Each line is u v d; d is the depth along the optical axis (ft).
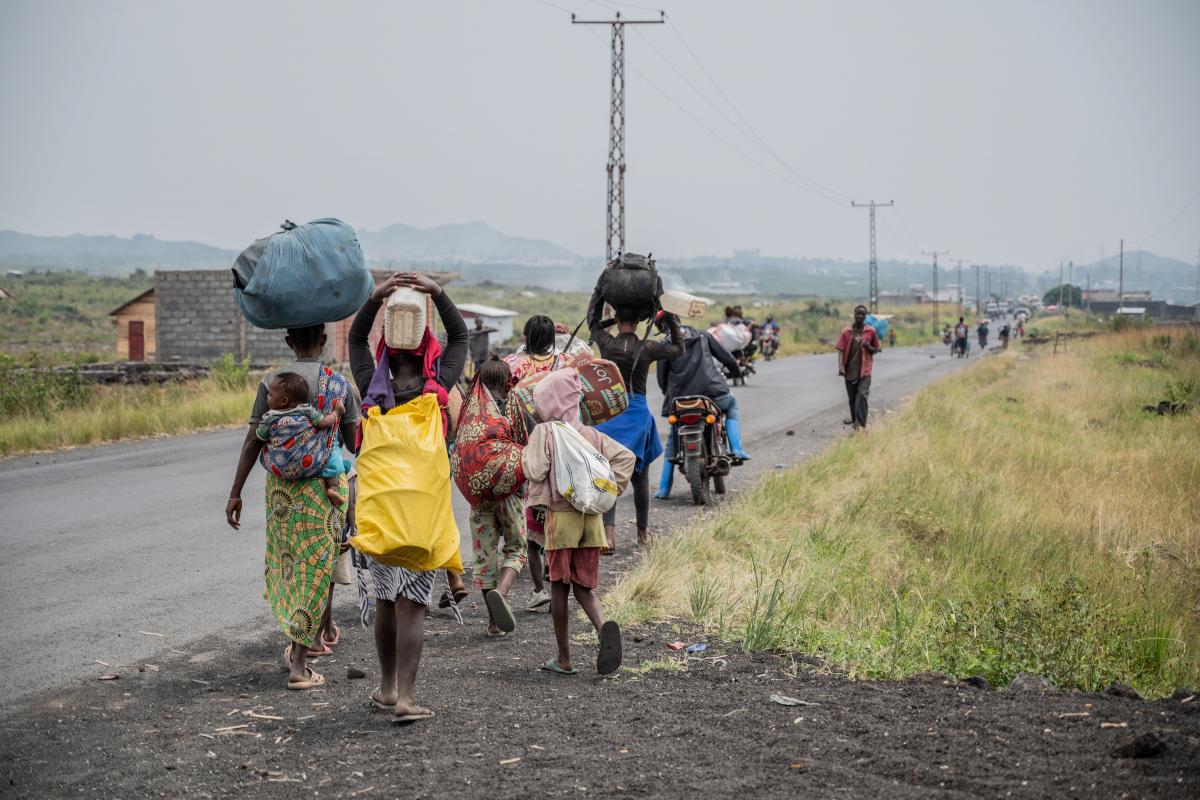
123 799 27.12
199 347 233.35
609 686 36.22
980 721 31.40
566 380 41.57
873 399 159.74
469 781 27.66
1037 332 496.64
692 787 26.73
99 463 90.02
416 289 37.50
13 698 35.29
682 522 67.36
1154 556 60.49
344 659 40.09
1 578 51.44
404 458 31.96
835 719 32.04
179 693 35.96
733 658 39.52
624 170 254.06
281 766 29.17
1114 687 35.32
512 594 50.44
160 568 54.08
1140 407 138.31
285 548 35.88
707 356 74.54
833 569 52.34
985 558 57.41
